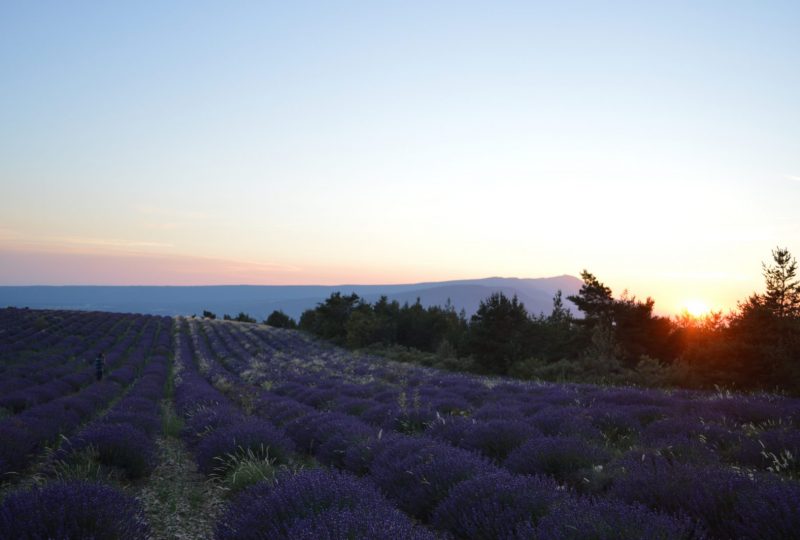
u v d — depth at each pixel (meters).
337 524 3.75
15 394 15.03
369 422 11.34
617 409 10.29
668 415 9.88
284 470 6.52
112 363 31.28
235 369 31.98
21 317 56.34
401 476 6.21
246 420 10.78
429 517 5.41
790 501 3.97
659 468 5.23
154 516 6.07
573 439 6.79
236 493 6.62
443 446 6.84
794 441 6.21
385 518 4.03
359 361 34.91
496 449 7.57
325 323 59.34
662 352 34.72
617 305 37.50
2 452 7.45
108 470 7.53
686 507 4.45
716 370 16.02
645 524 3.72
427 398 13.75
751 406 9.79
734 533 4.01
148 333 56.91
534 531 3.93
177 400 17.23
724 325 17.45
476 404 13.55
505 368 31.33
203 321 84.69
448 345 38.38
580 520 3.84
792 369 14.17
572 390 14.55
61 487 4.44
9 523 3.78
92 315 72.50
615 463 6.01
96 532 3.93
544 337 36.88
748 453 6.41
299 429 10.15
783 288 28.30
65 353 33.44
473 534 4.42
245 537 4.30
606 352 23.44
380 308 56.62
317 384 19.53
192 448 10.20
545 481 5.06
